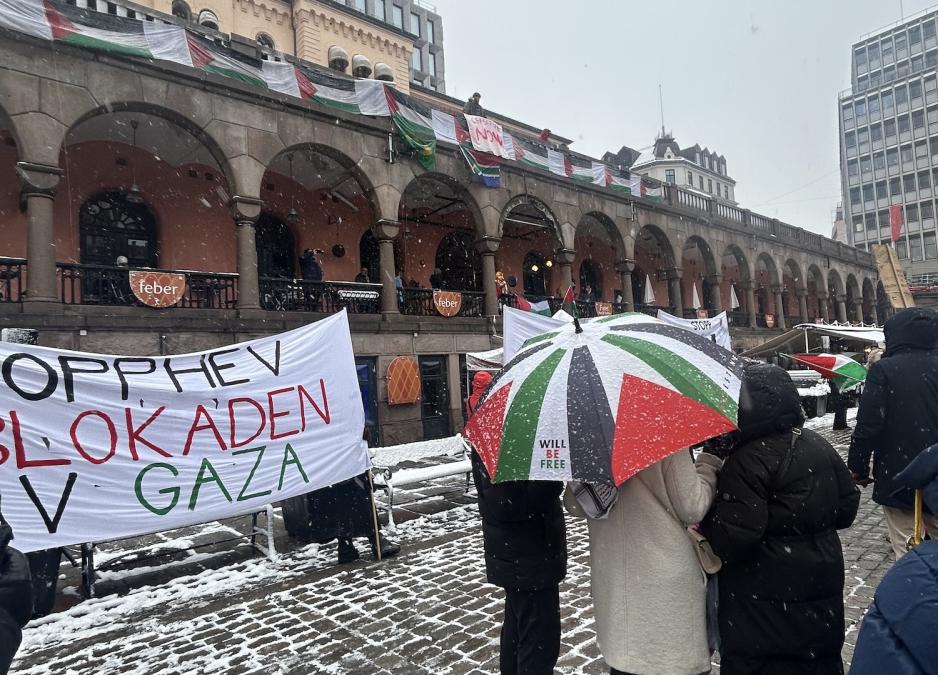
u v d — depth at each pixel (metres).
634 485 2.27
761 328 30.58
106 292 12.80
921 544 1.31
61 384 4.33
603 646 2.31
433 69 38.94
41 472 4.17
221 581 5.38
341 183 18.02
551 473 1.92
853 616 3.92
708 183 73.25
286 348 5.52
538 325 8.14
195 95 12.82
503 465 2.02
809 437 2.24
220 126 13.16
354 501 5.81
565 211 20.98
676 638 2.15
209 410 4.98
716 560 2.29
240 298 13.20
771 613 2.08
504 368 2.49
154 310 11.79
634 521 2.25
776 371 2.25
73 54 11.24
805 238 35.66
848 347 16.77
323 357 5.71
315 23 24.09
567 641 3.78
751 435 2.21
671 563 2.19
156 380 4.77
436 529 6.99
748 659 2.12
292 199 17.97
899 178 62.88
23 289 12.89
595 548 2.40
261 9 23.17
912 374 3.25
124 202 15.02
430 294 17.88
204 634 4.29
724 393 2.02
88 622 4.55
